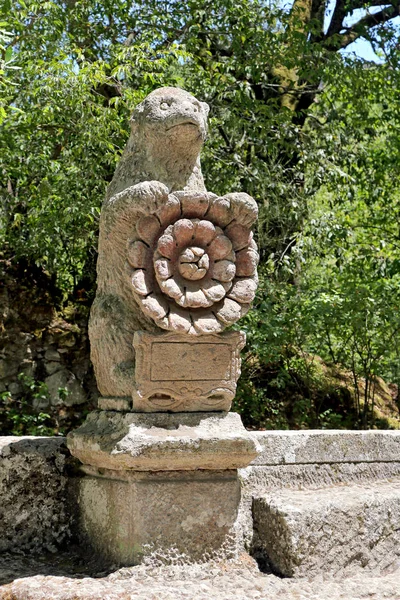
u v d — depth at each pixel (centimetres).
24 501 407
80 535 403
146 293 350
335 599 326
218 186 833
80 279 825
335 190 962
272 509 374
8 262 787
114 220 362
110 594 312
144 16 914
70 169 750
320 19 1081
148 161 383
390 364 881
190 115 375
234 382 364
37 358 771
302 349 866
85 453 374
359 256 959
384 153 1018
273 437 424
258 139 903
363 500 389
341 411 895
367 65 974
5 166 784
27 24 867
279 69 1022
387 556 393
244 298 363
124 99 776
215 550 359
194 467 356
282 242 879
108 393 379
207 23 908
